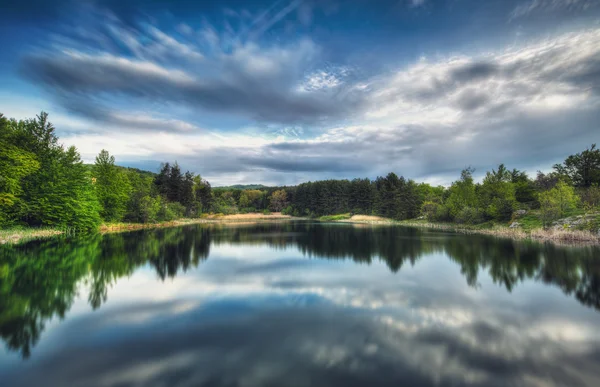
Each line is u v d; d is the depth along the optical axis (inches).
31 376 266.2
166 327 372.5
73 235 1406.3
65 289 536.7
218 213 4783.5
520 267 711.1
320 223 3085.6
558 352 308.0
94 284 571.8
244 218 4618.6
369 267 740.0
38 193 1425.9
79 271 676.1
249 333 354.3
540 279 602.2
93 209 1664.6
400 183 3996.1
